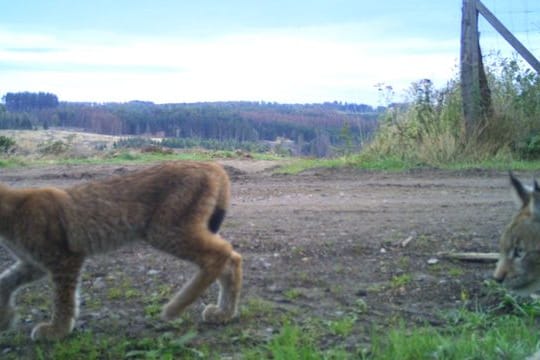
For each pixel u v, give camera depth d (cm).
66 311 240
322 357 213
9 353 230
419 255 309
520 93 630
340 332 235
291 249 317
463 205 409
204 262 244
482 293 268
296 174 561
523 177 507
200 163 259
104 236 245
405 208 402
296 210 400
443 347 211
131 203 247
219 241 248
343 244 323
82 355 224
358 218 375
